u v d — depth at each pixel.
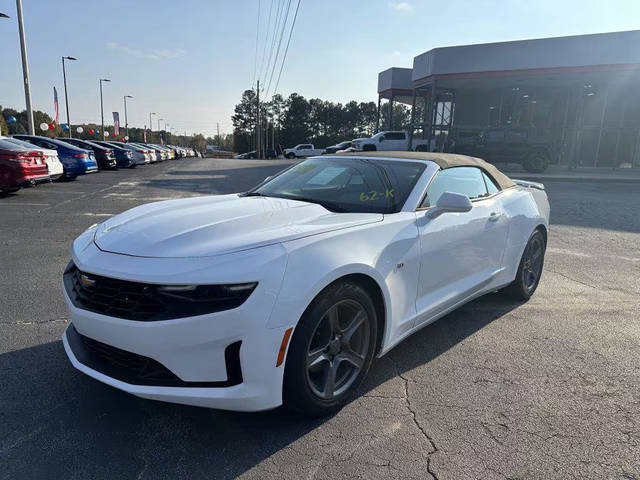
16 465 2.16
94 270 2.35
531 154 22.19
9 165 11.04
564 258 6.41
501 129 22.84
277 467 2.20
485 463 2.25
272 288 2.22
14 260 5.70
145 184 15.41
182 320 2.13
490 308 4.45
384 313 2.87
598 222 9.24
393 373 3.14
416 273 3.10
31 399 2.71
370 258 2.68
